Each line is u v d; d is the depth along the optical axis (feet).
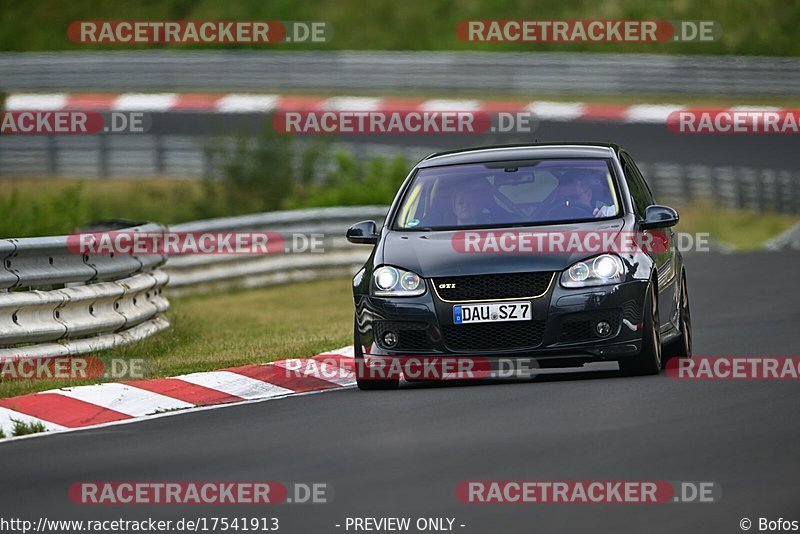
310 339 147.84
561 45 536.83
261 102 441.27
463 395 104.68
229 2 561.43
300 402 106.83
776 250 253.65
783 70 455.63
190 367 124.16
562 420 90.22
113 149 353.31
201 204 328.49
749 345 132.26
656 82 458.50
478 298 108.88
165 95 451.94
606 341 108.17
